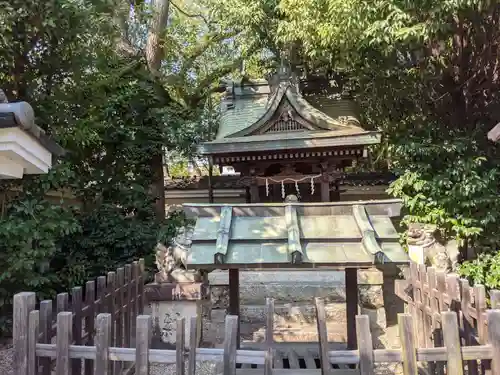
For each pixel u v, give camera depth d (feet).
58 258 21.30
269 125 24.22
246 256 9.26
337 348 12.11
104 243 22.24
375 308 18.65
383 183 29.17
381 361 6.46
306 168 25.21
